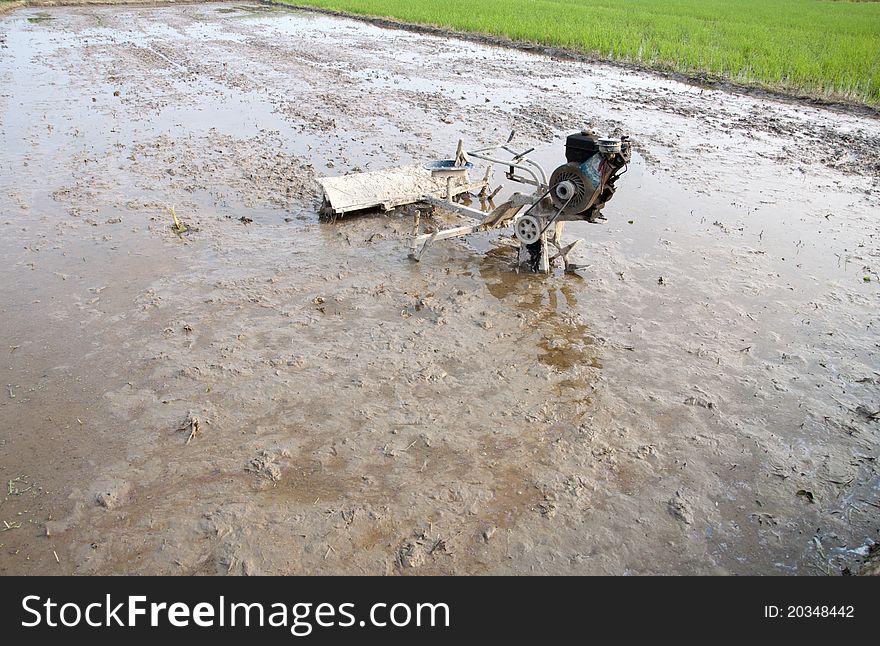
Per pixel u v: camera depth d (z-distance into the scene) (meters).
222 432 4.84
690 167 10.61
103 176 9.92
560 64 19.70
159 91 15.55
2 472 4.46
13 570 3.83
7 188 9.39
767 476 4.54
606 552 3.98
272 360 5.64
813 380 5.50
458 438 4.82
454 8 30.11
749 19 26.52
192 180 9.81
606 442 4.81
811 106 14.77
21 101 14.34
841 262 7.49
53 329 6.05
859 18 27.09
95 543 3.98
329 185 8.37
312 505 4.24
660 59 19.23
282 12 32.88
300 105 14.28
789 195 9.48
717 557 3.97
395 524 4.13
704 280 7.08
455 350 5.84
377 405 5.13
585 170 6.30
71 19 29.31
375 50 21.69
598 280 7.08
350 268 7.27
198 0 38.06
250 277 7.02
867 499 4.36
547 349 5.88
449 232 7.43
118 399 5.15
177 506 4.23
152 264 7.27
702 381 5.47
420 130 12.41
